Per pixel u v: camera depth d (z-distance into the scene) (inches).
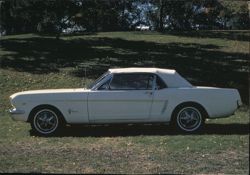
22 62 940.0
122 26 2079.2
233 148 407.2
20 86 781.9
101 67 894.4
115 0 1784.0
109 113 484.4
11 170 358.3
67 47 1102.4
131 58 977.5
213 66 901.8
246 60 965.2
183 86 488.7
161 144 428.5
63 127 512.4
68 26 1638.8
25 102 486.6
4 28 1704.0
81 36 1304.1
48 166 367.6
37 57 989.2
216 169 351.9
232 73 848.3
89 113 485.1
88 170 355.3
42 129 487.5
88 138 467.8
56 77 824.3
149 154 395.5
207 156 385.1
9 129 534.6
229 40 1246.9
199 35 1359.5
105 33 1424.7
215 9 2112.5
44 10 1214.9
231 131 489.7
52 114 486.9
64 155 399.2
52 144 443.5
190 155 389.4
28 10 1219.2
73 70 869.8
